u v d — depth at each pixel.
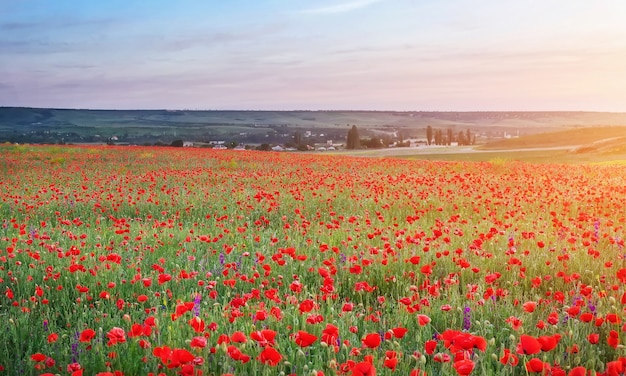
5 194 17.88
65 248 9.42
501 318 5.71
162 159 40.19
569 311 4.63
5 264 8.53
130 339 4.93
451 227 11.29
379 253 8.47
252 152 48.50
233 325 5.29
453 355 4.32
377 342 3.67
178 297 6.70
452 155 96.25
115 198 17.22
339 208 15.28
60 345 4.97
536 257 8.52
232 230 11.64
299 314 5.60
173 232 11.28
